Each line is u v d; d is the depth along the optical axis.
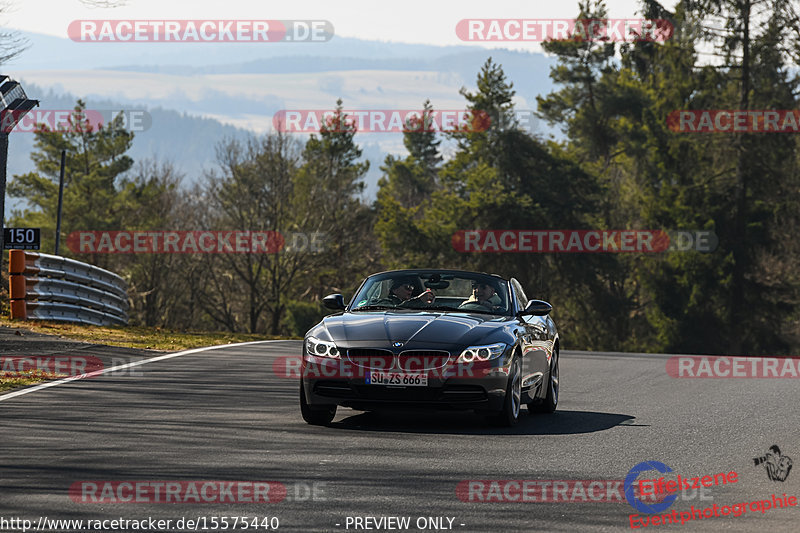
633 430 22.00
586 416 24.47
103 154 142.50
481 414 22.17
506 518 13.59
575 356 44.91
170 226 138.00
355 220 132.25
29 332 38.84
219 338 45.88
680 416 24.69
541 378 24.44
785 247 120.50
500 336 21.75
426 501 14.46
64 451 17.58
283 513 13.59
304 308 121.31
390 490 15.13
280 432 20.36
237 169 124.88
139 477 15.62
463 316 22.62
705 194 113.75
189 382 28.55
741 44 112.38
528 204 120.62
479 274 24.81
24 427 20.05
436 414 23.97
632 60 140.00
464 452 18.56
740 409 26.36
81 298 47.22
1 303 48.16
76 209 126.19
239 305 135.88
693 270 113.88
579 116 142.50
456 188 133.50
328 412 21.84
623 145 144.62
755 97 112.38
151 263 128.88
